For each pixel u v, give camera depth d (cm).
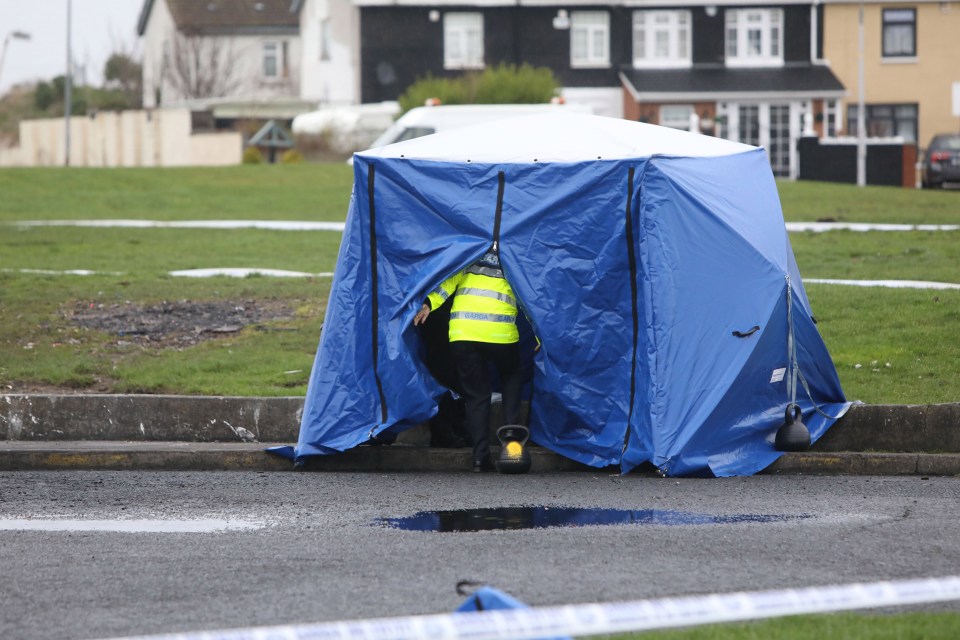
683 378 3212
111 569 2288
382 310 3350
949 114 17725
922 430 3353
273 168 12125
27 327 4516
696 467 3166
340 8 17912
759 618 1961
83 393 3703
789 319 3331
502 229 3309
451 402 3459
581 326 3319
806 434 3278
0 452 3316
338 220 8581
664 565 2284
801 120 17100
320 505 2834
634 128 3588
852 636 1834
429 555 2372
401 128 11656
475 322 3250
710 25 17462
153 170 11781
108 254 6606
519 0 17312
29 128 19688
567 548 2416
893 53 17725
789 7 17512
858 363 3956
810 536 2509
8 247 6838
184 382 3788
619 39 17450
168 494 2958
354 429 3297
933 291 4928
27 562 2334
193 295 5116
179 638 1441
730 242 3303
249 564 2319
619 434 3309
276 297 5088
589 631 1483
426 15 17388
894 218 8194
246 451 3325
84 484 3084
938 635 1834
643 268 3281
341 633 1449
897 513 2731
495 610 1593
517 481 3148
